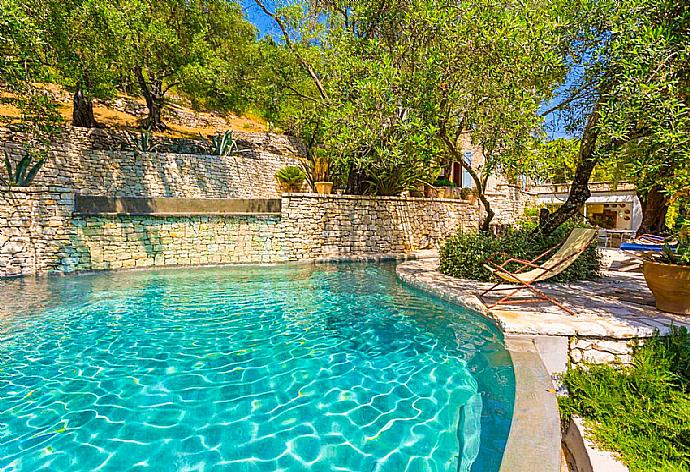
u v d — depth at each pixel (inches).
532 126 254.1
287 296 292.2
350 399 135.0
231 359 171.0
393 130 283.6
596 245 311.4
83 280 348.5
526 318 176.1
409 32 312.5
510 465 82.3
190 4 658.8
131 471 97.1
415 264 414.0
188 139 702.5
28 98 366.0
